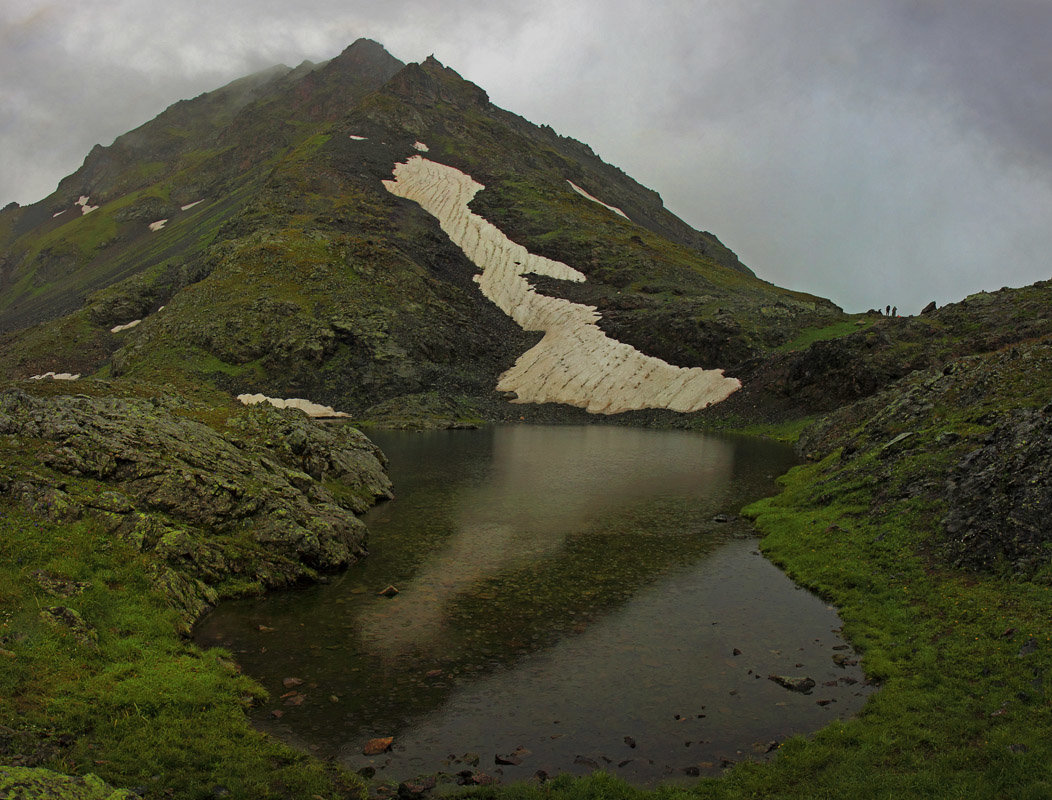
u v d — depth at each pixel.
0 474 22.86
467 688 18.16
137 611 19.81
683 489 48.00
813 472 46.41
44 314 182.62
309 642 21.11
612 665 19.64
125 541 22.52
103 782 11.20
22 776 10.21
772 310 118.00
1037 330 70.50
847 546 28.48
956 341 78.25
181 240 199.38
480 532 35.56
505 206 185.38
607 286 146.50
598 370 112.56
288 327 112.56
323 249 135.50
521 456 64.62
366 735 15.66
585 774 14.09
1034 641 17.41
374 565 29.62
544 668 19.45
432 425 90.56
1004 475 25.14
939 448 32.38
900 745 14.38
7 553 19.47
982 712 15.23
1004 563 21.92
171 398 39.22
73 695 14.90
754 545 33.19
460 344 122.50
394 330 115.94
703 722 16.33
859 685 18.11
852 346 85.44
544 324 132.88
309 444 40.50
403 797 13.13
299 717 16.44
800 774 13.73
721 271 174.00
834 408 82.38
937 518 26.83
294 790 13.12
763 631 22.19
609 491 47.12
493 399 109.50
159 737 14.09
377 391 105.62
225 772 13.38
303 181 175.50
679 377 107.00
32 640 16.33
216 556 25.05
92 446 26.45
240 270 127.62
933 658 18.38
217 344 110.69
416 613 23.81
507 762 14.48
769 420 87.62
